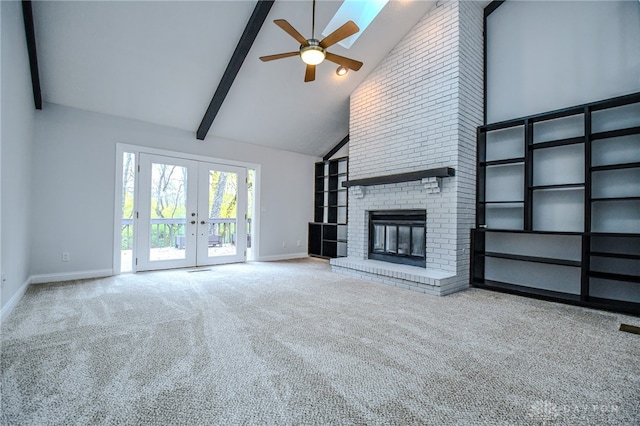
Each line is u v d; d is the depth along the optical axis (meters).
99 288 3.61
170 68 3.88
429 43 4.04
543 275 3.62
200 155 5.27
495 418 1.34
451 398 1.48
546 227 3.57
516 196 3.82
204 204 5.32
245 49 3.68
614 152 3.12
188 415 1.34
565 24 3.51
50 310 2.77
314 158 6.95
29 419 1.30
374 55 4.52
